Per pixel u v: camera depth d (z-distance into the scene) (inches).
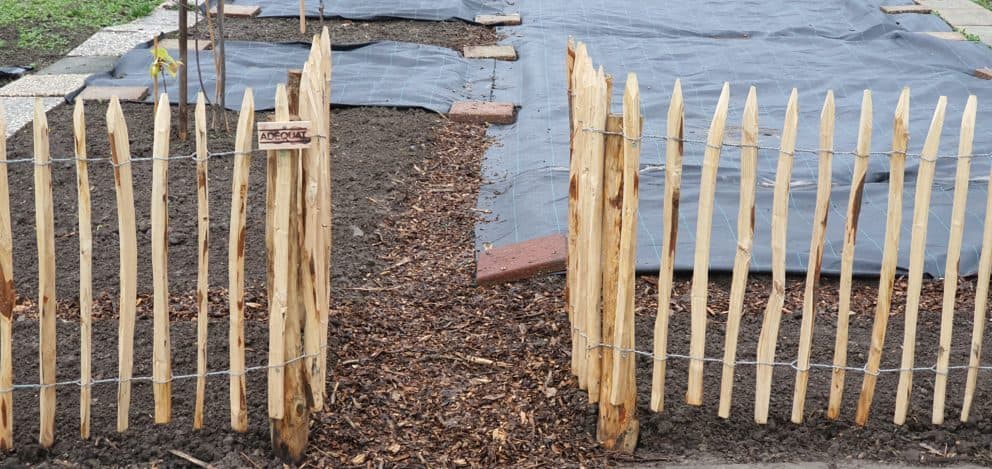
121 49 442.0
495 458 159.6
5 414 151.8
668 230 148.4
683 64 422.9
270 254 152.5
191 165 295.1
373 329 201.8
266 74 393.7
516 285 224.7
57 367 179.0
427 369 187.0
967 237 246.7
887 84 389.7
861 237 245.9
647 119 351.6
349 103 361.4
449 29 486.6
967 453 159.5
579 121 169.0
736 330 154.2
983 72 400.2
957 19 517.0
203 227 144.6
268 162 148.1
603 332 156.8
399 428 167.8
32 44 451.8
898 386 160.6
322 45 166.1
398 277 230.2
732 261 228.8
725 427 165.8
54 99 360.8
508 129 345.4
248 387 175.0
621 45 452.1
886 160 301.9
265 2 528.4
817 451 160.1
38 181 141.1
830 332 198.8
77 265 228.8
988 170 296.0
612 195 148.9
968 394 161.6
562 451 161.5
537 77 398.6
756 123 142.5
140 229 247.3
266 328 197.5
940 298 215.5
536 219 261.0
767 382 157.4
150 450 157.2
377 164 303.9
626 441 160.1
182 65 311.4
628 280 150.4
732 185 283.0
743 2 542.9
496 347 195.8
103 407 167.5
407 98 368.2
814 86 390.6
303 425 155.7
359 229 255.0
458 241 254.4
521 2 548.4
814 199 269.6
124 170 140.8
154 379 152.0
